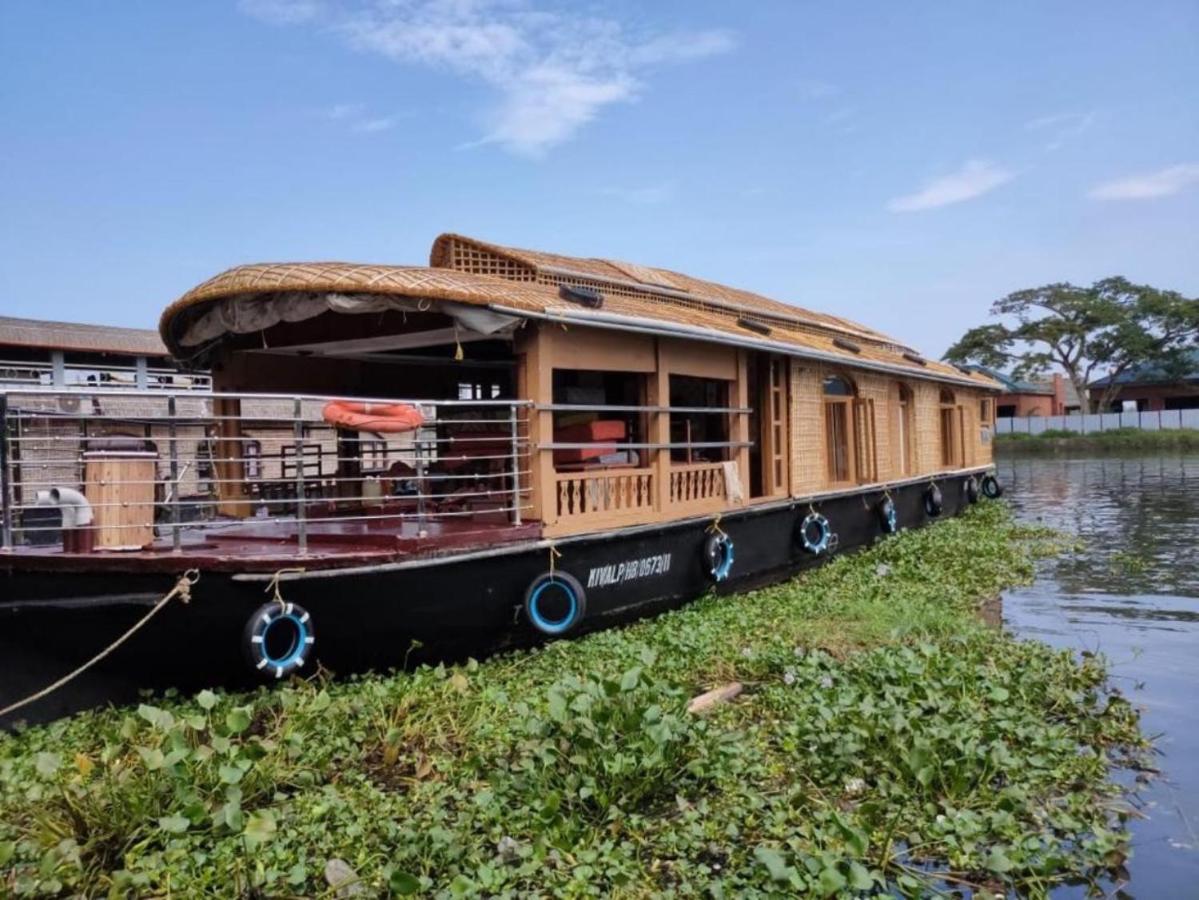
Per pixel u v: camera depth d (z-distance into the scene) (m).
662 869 4.27
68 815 4.29
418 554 6.22
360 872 4.09
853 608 8.84
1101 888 4.26
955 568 11.87
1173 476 30.58
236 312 7.31
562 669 6.78
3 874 3.91
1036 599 10.79
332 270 6.81
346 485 9.77
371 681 6.06
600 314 7.36
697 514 9.10
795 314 14.26
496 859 4.22
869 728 5.38
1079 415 48.62
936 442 17.50
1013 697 6.36
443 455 9.98
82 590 5.71
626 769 4.72
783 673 7.04
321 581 5.81
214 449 8.80
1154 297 47.69
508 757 5.24
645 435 8.62
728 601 9.44
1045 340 49.41
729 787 4.95
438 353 9.73
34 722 5.96
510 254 8.45
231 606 5.64
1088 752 5.76
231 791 4.41
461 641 6.75
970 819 4.61
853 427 13.45
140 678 5.95
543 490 7.22
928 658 6.76
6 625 5.95
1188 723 6.39
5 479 5.91
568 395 9.02
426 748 5.39
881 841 4.47
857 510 13.23
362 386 9.89
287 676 5.85
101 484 5.99
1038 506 22.16
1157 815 4.99
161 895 3.88
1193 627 9.32
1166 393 52.34
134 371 16.61
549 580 7.14
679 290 10.77
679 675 6.93
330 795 4.66
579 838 4.42
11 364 16.72
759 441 11.23
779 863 4.00
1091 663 7.52
